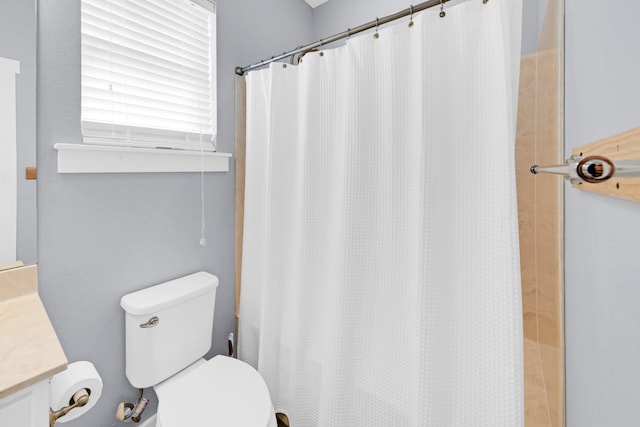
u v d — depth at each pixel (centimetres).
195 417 96
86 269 110
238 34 156
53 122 100
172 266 136
